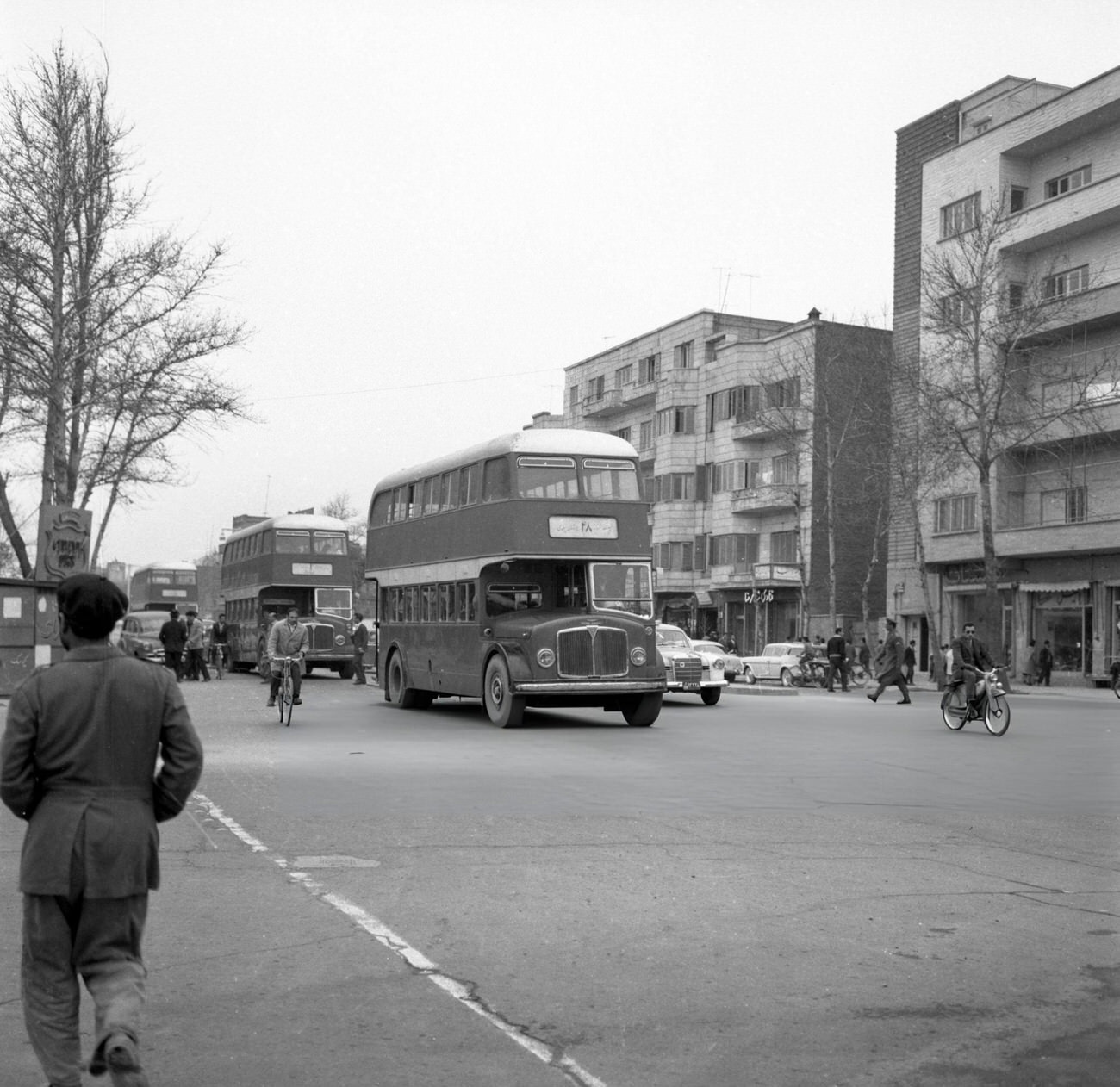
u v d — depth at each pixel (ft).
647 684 74.38
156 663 14.83
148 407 113.80
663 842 33.68
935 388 146.30
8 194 110.63
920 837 35.01
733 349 222.89
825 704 106.52
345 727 73.46
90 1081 15.72
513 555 75.00
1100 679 145.59
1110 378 146.41
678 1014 18.45
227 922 23.98
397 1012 18.42
